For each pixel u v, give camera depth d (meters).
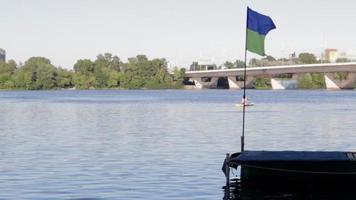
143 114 121.12
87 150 55.25
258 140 65.62
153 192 34.34
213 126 86.81
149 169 42.88
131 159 48.53
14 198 32.72
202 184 36.84
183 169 42.81
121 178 39.03
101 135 71.81
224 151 54.38
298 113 124.94
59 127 85.31
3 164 45.72
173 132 76.00
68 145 60.00
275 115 117.31
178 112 129.00
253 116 113.94
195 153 52.66
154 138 67.56
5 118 107.44
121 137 69.06
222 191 34.59
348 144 61.97
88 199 32.44
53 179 38.72
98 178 39.03
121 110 138.25
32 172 41.66
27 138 67.88
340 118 107.19
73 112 129.25
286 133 74.81
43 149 56.19
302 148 57.94
